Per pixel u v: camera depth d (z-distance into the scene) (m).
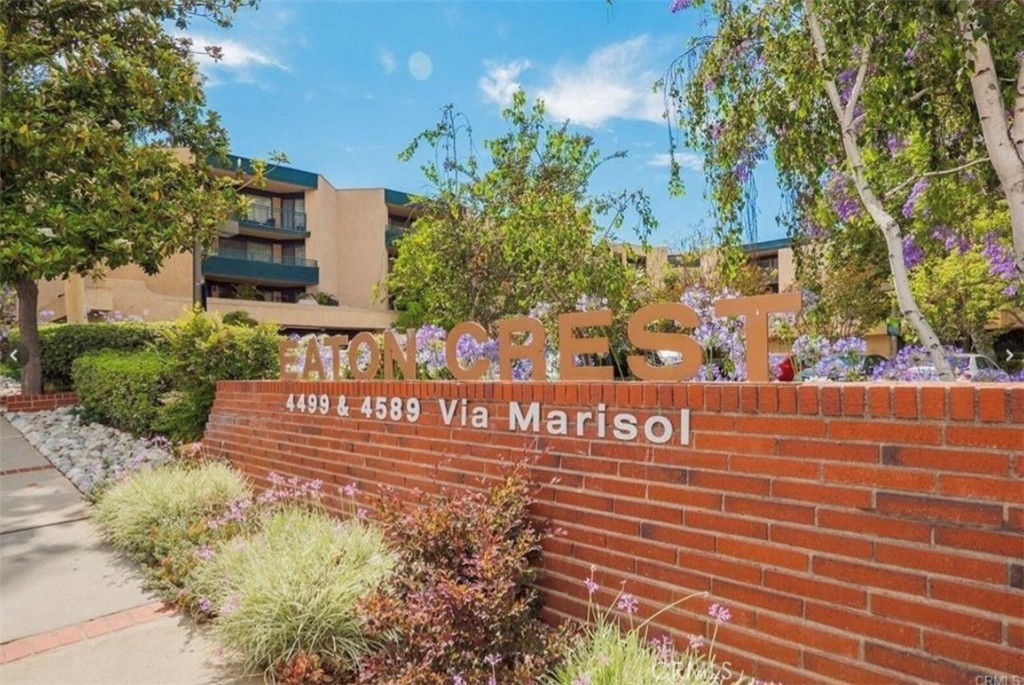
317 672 2.76
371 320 30.75
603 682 2.32
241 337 7.36
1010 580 1.91
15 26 7.82
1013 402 1.94
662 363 4.08
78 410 9.17
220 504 4.78
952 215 6.00
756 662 2.48
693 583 2.70
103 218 7.46
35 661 3.03
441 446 4.03
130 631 3.32
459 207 7.66
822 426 2.36
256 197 31.86
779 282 24.05
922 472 2.11
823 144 5.82
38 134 6.98
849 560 2.26
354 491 4.59
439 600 2.72
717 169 5.90
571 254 7.11
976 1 3.89
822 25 5.00
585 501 3.15
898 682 2.12
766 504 2.50
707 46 5.61
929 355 4.80
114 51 7.84
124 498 4.86
